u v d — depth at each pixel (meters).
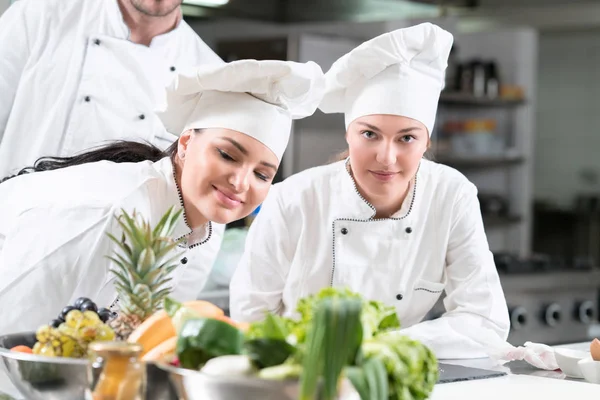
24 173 2.52
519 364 2.34
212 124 2.12
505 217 6.34
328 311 1.28
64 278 2.15
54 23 3.23
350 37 5.70
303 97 2.17
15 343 1.80
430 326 2.42
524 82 6.41
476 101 6.30
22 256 2.14
